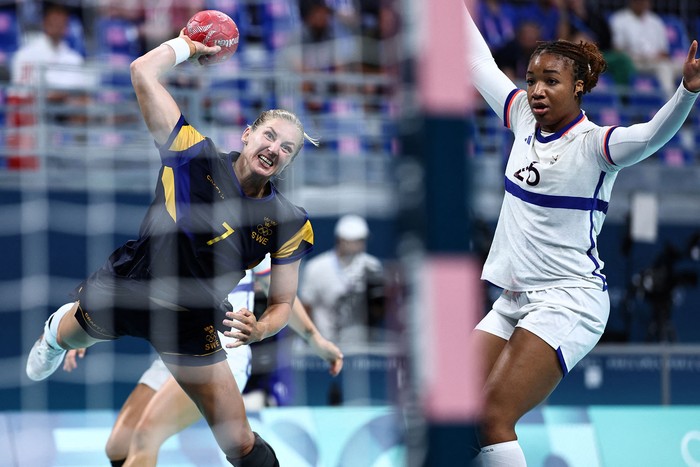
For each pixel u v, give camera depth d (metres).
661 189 27.33
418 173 5.29
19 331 22.22
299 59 28.34
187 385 12.57
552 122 12.09
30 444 16.67
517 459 11.41
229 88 27.31
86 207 23.41
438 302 5.26
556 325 11.78
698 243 26.59
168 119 11.71
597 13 31.84
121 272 12.42
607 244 26.19
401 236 5.43
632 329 25.45
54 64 24.55
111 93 27.28
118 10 28.23
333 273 21.75
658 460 18.36
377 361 21.53
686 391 24.59
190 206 12.02
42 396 21.41
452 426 5.23
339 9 28.53
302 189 24.47
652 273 25.73
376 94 28.14
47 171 23.78
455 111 5.24
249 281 15.55
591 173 11.88
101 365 21.61
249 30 28.41
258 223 12.39
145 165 24.73
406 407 5.50
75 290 13.30
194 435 17.27
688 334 25.92
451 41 5.23
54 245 22.94
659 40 32.84
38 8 27.56
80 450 16.77
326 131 27.47
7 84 25.03
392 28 5.61
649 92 29.81
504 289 12.67
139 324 12.53
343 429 17.55
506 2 30.25
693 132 30.72
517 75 28.11
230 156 12.30
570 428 18.42
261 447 12.89
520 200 12.27
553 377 11.76
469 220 5.28
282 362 20.55
